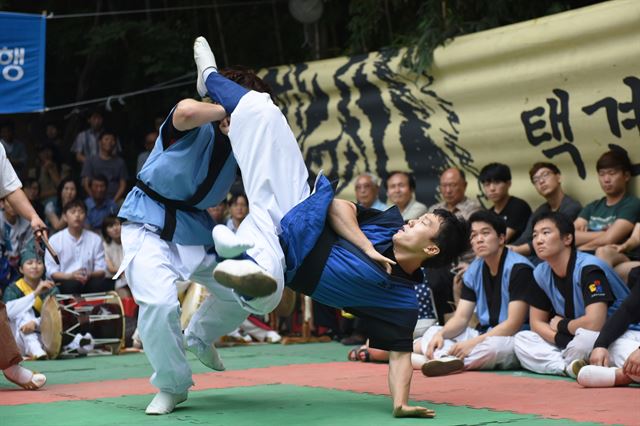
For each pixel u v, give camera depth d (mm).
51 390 7523
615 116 9797
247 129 5902
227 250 5398
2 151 7371
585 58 9992
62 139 17547
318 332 12203
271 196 5875
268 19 16438
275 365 9156
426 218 6074
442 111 11656
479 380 7691
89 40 16797
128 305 11680
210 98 6324
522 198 10844
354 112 12820
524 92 10688
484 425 5438
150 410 6043
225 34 16406
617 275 8016
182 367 6047
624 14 9562
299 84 13508
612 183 9445
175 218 6199
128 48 16047
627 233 9258
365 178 11570
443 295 10125
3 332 7422
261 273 5227
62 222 13344
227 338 11352
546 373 8023
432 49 11547
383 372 8391
